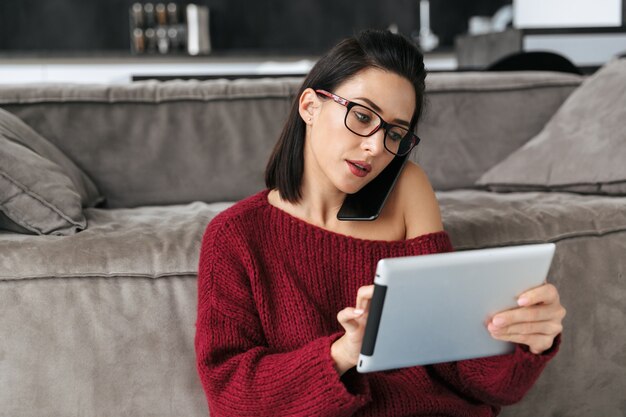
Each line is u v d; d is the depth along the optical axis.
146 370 1.39
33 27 5.27
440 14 5.77
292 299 1.19
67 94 2.00
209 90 2.10
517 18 5.63
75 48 5.32
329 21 5.63
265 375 1.09
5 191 1.52
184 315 1.40
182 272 1.41
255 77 2.67
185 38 5.30
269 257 1.21
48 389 1.37
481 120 2.24
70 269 1.38
